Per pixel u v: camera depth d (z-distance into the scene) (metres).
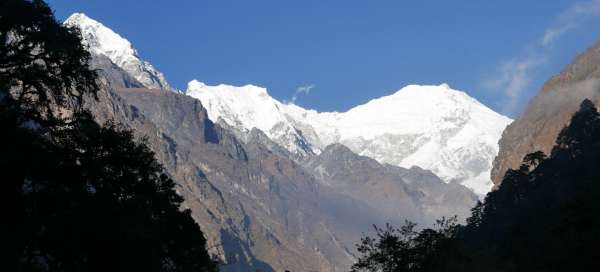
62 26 56.78
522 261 116.44
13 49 54.78
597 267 87.69
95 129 63.84
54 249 57.53
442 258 87.88
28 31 55.22
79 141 61.38
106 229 58.69
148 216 69.12
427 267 88.75
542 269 101.19
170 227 85.62
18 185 54.69
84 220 57.47
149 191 75.75
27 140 55.00
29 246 56.56
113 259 60.50
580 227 93.62
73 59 57.19
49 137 60.22
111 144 66.56
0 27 54.00
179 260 89.19
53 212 56.50
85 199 59.00
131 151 69.75
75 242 57.66
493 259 89.88
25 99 56.69
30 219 55.16
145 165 72.75
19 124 55.78
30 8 54.59
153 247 65.88
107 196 62.62
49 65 56.62
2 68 55.25
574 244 91.50
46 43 55.25
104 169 64.94
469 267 86.94
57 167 57.53
